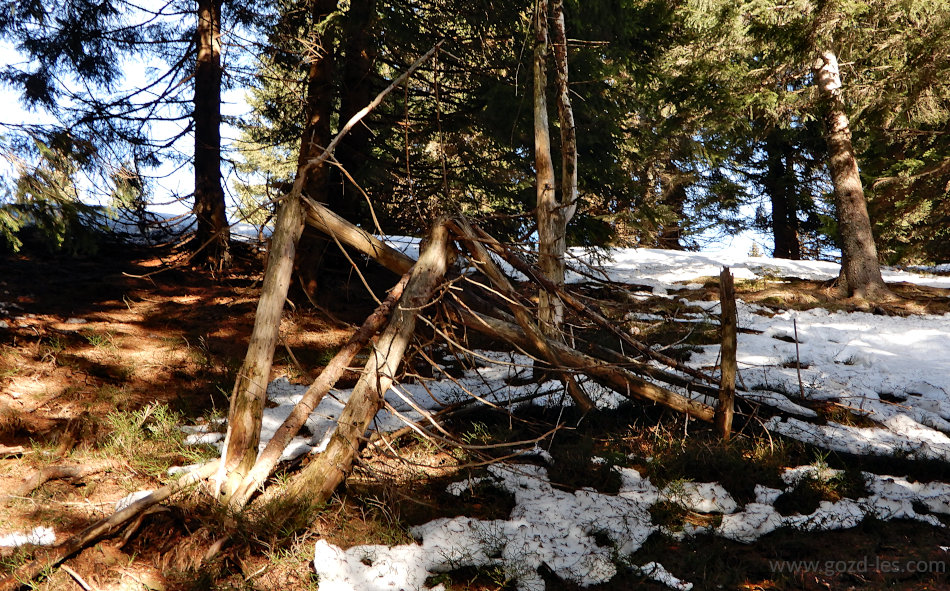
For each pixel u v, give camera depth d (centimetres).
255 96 1423
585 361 549
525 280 1027
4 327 682
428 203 927
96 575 362
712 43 1402
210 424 546
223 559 379
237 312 830
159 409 555
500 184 1029
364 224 1015
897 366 777
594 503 460
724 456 512
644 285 1163
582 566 391
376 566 380
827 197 2186
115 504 427
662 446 540
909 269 1432
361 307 891
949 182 1512
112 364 648
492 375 716
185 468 469
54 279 872
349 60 954
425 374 706
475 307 629
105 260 984
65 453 486
